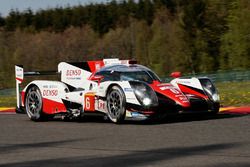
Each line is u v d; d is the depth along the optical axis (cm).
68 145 1108
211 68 9688
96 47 10981
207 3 9938
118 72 1539
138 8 12962
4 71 10550
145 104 1409
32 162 920
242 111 1744
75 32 11306
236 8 8762
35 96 1705
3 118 1850
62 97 1627
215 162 848
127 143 1096
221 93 2553
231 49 8775
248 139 1085
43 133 1345
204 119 1528
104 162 891
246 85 3412
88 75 1631
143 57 10950
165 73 10188
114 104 1480
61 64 1719
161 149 1001
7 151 1061
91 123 1552
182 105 1425
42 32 12044
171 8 11962
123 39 11175
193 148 995
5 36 11581
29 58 10675
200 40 9838
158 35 10544
